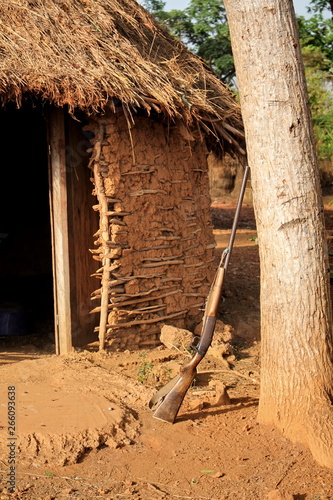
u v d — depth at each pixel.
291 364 4.32
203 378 5.70
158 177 6.57
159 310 6.68
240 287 9.12
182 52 7.75
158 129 6.59
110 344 6.34
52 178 6.24
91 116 6.09
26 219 9.93
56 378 5.52
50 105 6.14
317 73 20.56
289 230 4.23
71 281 6.39
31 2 6.42
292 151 4.18
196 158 7.17
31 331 7.64
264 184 4.27
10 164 9.76
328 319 4.34
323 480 3.79
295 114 4.17
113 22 6.70
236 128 7.36
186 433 4.51
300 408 4.31
